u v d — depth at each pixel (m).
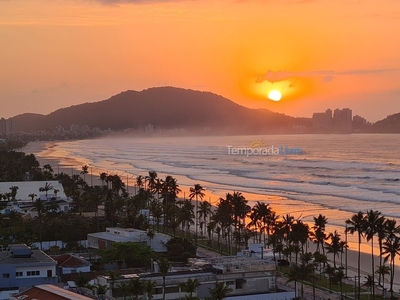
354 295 156.12
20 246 157.88
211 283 139.38
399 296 156.12
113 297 132.25
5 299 129.88
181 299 132.75
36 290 116.25
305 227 187.38
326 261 174.00
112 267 173.38
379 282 167.12
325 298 150.12
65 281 151.50
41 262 145.75
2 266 142.75
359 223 168.88
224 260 151.50
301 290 145.12
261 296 140.00
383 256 199.75
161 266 137.88
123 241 197.38
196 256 194.12
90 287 131.75
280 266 183.12
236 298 137.75
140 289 129.25
